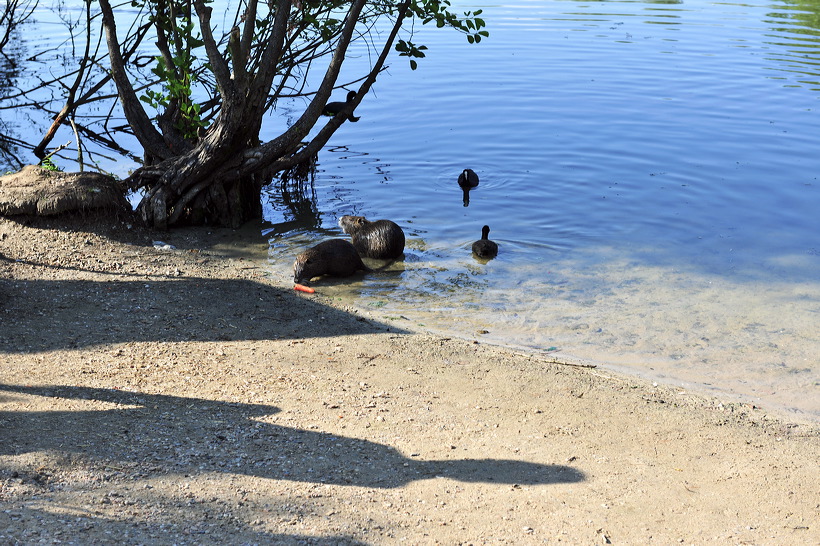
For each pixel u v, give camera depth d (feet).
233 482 19.95
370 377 28.78
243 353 30.53
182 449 21.53
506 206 49.19
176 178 45.83
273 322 34.09
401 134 62.44
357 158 58.03
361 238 42.80
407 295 37.78
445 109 67.87
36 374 26.68
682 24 96.84
